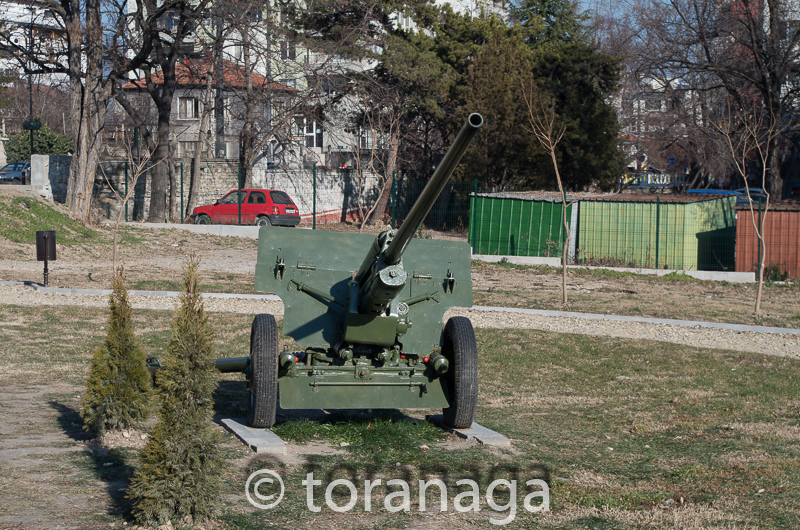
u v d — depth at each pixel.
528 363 11.90
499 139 34.66
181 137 46.03
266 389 6.83
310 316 7.11
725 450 7.05
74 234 25.53
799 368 11.83
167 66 32.62
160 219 33.44
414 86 38.81
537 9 50.88
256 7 32.22
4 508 4.74
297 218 33.12
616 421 8.37
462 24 41.72
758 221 25.09
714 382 10.74
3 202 25.36
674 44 36.69
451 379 7.32
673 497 5.69
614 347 13.12
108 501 4.99
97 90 28.94
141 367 6.66
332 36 35.25
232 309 15.56
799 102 38.81
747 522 5.10
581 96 39.75
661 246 26.00
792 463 6.56
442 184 5.09
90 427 6.59
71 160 31.17
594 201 26.50
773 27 34.16
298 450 6.66
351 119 39.88
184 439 4.66
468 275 7.54
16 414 7.44
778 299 20.69
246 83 34.91
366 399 7.06
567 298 19.06
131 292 17.05
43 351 11.24
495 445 7.05
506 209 27.47
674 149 52.75
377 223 35.97
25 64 30.12
